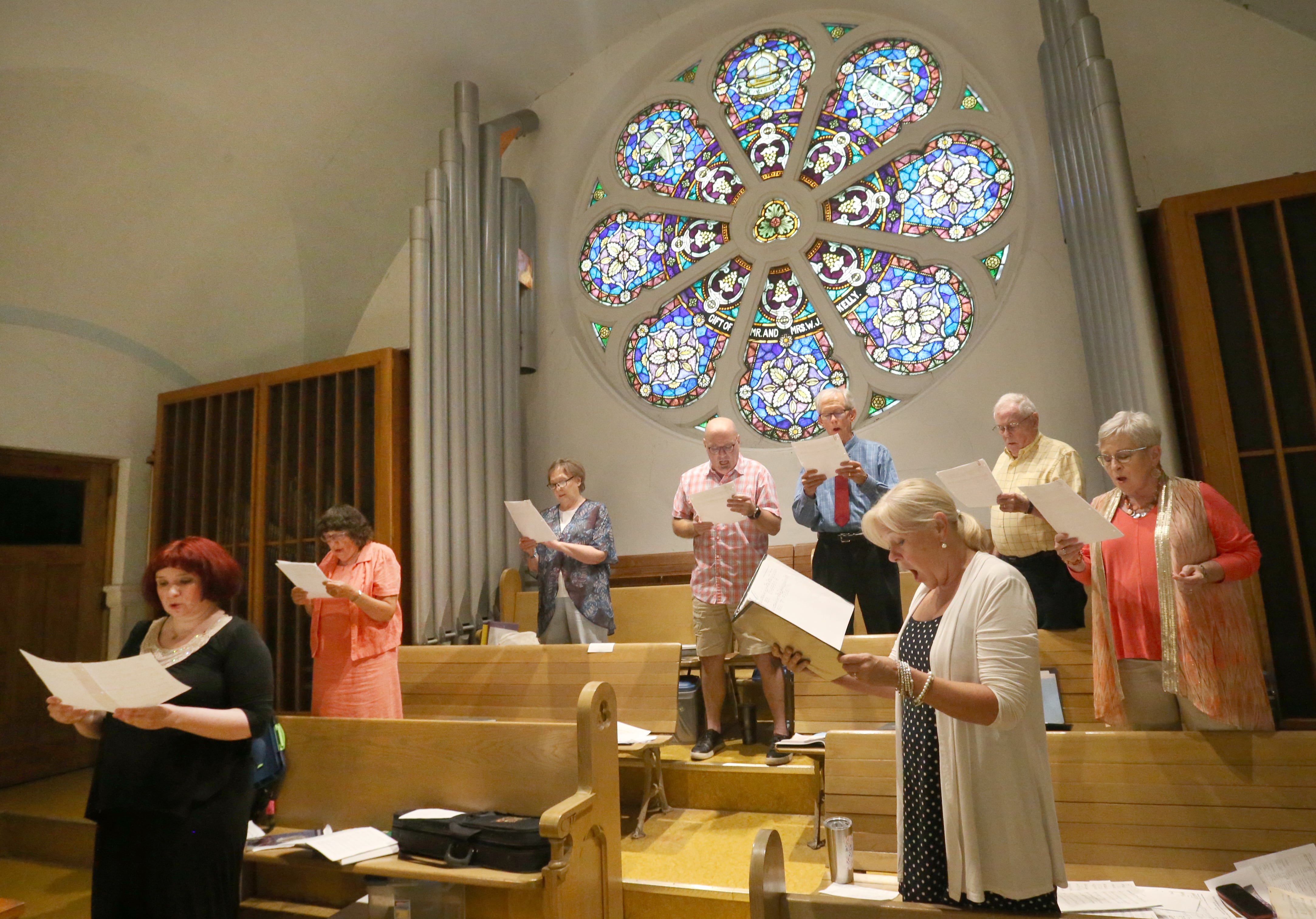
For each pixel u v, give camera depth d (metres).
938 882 1.51
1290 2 3.87
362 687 2.95
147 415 5.23
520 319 5.32
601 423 5.16
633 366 5.39
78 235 4.52
